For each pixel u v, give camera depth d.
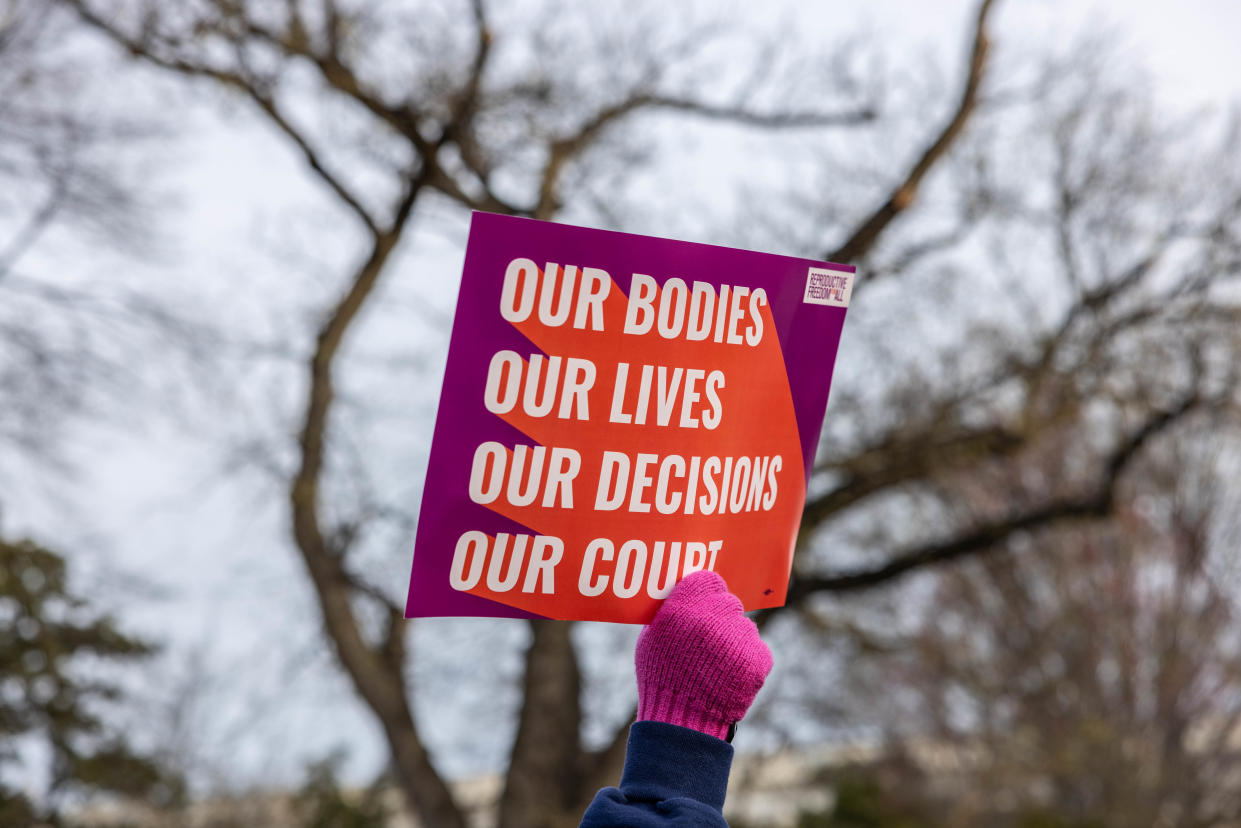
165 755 15.26
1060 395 10.17
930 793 20.78
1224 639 16.66
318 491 11.20
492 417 1.62
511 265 1.62
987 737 18.66
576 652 11.52
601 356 1.67
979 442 10.16
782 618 11.59
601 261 1.66
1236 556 15.81
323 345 10.88
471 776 13.75
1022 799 18.92
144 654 14.32
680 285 1.70
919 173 8.95
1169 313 9.81
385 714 11.17
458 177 10.22
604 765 10.97
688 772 1.59
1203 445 14.62
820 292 1.82
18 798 13.31
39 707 13.47
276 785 16.72
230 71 9.26
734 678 1.63
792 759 17.11
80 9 9.09
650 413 1.70
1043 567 17.06
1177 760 16.66
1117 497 10.95
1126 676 16.97
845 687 13.41
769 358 1.79
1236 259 9.64
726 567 1.78
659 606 1.71
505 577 1.64
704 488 1.74
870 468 10.27
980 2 8.67
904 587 13.66
